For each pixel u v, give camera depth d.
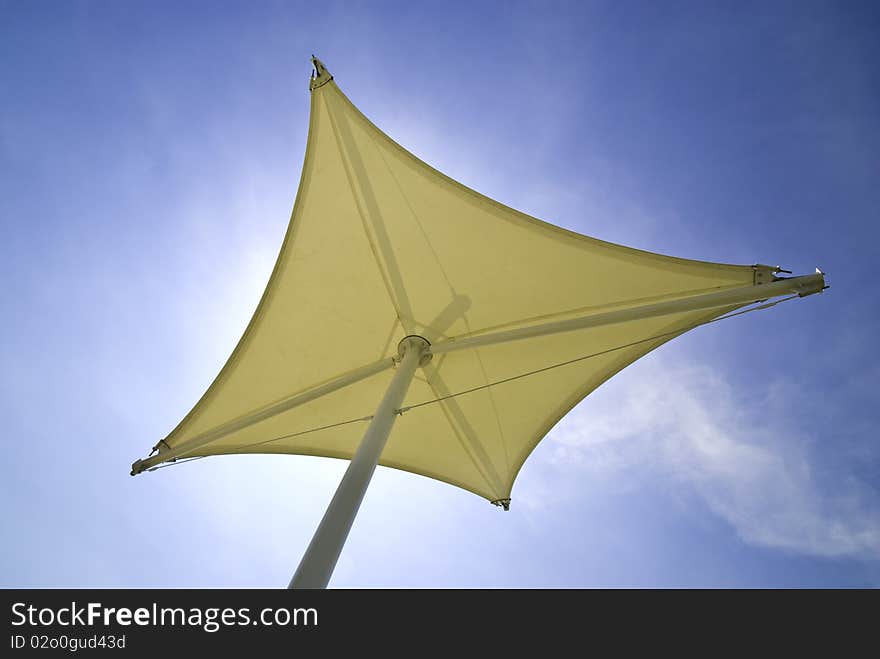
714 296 7.01
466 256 9.02
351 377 8.84
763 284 7.11
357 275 9.53
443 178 8.30
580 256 8.45
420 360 9.14
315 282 9.72
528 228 8.45
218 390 10.02
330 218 9.18
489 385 10.09
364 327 9.84
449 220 8.77
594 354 9.50
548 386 10.28
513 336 8.17
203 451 10.30
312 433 10.81
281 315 9.98
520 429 10.98
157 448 9.72
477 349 9.51
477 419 10.71
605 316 7.59
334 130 8.34
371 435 7.09
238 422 9.22
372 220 9.07
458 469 11.60
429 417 10.60
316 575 5.29
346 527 5.84
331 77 8.02
